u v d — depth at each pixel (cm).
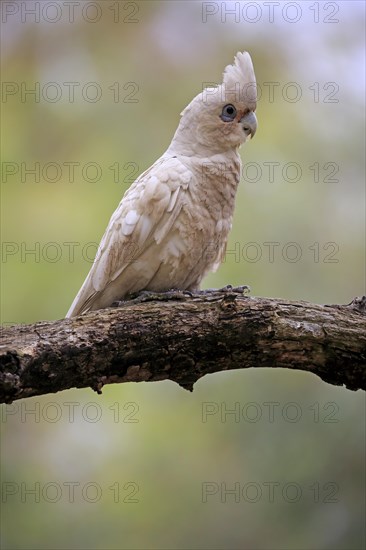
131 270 963
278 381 1323
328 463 1286
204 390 1338
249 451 1309
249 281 1334
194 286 1044
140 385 1348
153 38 1491
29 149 1423
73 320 783
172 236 962
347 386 848
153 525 1311
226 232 1025
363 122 1454
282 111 1459
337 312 831
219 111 1009
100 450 1361
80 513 1330
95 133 1429
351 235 1389
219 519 1302
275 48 1489
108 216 1348
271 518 1285
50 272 1314
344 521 1262
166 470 1330
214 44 1486
